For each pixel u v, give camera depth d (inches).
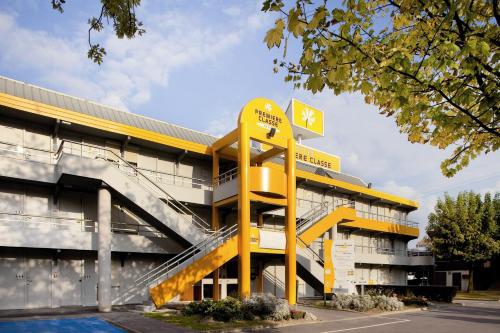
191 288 1027.9
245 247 919.7
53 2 321.4
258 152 1386.6
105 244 821.2
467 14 213.6
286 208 1026.7
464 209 1873.8
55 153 890.1
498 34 218.8
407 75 226.4
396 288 1374.3
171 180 1123.3
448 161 287.0
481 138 272.5
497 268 2140.7
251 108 997.2
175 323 638.5
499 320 838.5
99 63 372.2
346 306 970.1
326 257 1021.2
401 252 1987.0
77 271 919.7
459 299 1492.4
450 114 262.4
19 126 890.1
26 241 795.4
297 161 1567.4
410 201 1977.1
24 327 587.5
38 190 901.2
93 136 997.2
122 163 1021.8
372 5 244.8
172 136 1188.5
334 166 1777.8
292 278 991.0
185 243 976.9
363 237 1758.1
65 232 847.7
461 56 221.8
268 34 205.0
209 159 1201.4
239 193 954.1
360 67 230.8
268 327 662.5
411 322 783.7
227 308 698.2
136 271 1006.4
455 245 1863.9
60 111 892.6
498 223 1881.2
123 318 679.7
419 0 227.0
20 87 949.2
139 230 1029.8
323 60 228.1
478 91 233.0
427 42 235.8
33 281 856.3
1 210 847.1
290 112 1638.8
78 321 645.3
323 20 215.3
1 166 794.2
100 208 831.7
